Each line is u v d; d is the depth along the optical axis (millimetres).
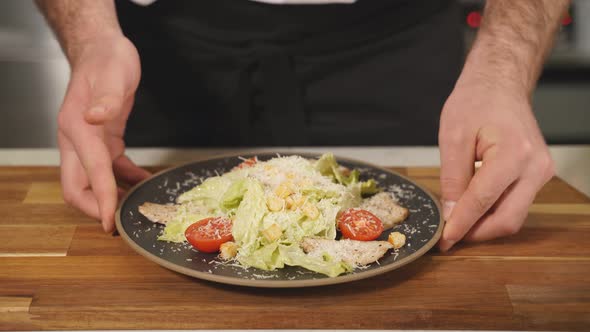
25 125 1356
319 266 539
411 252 570
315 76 946
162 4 913
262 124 971
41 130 1363
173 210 636
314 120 985
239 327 522
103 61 679
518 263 606
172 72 954
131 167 751
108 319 530
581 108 1484
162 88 967
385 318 528
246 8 896
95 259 605
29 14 1305
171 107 981
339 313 531
